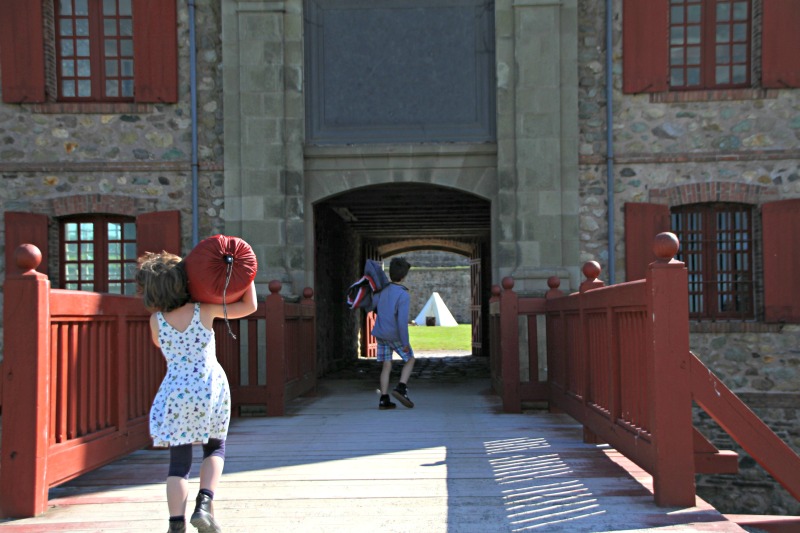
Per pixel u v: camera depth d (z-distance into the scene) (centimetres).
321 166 872
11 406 348
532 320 685
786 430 838
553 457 464
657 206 855
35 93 870
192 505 368
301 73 863
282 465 460
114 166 874
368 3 877
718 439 858
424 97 874
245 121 858
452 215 1302
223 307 304
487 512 344
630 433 373
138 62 877
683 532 303
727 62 878
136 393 467
